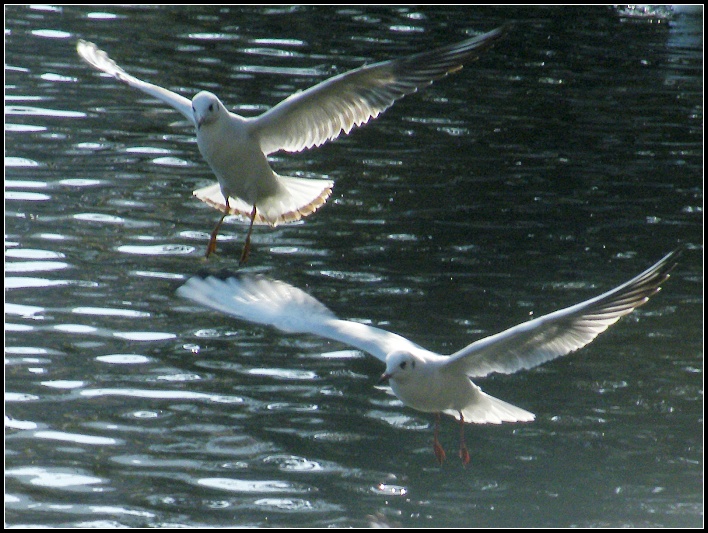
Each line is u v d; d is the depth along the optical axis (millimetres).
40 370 12961
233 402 12656
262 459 11656
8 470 11188
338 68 25156
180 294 10492
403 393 10305
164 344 13766
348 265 16172
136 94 22875
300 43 27000
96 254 15945
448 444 12125
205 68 24641
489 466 11805
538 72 26266
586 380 13578
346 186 19156
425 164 20422
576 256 16875
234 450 11773
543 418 12727
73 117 21297
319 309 10539
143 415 12266
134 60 24844
